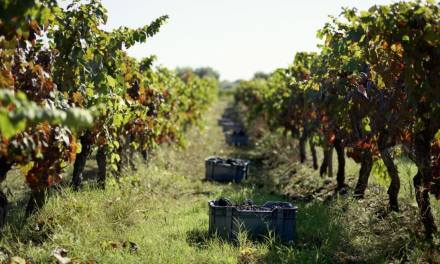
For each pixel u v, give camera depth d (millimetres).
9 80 3773
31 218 6129
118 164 9383
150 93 10312
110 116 6820
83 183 9055
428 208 5480
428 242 5145
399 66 5223
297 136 13484
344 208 7367
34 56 5363
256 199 8562
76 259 4984
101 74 6301
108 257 5188
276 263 5254
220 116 37969
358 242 5809
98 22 6133
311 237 6281
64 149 4684
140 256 5340
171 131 13273
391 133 5859
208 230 6461
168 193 9367
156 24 6996
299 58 10547
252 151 17188
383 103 5777
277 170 12758
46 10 3600
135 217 6926
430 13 4410
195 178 11883
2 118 2605
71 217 6109
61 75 5793
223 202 6457
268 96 16203
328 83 7047
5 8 3336
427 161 5402
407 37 4750
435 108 4758
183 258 5242
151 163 11883
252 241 6012
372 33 4746
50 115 2740
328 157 10219
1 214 4172
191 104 18641
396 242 5480
